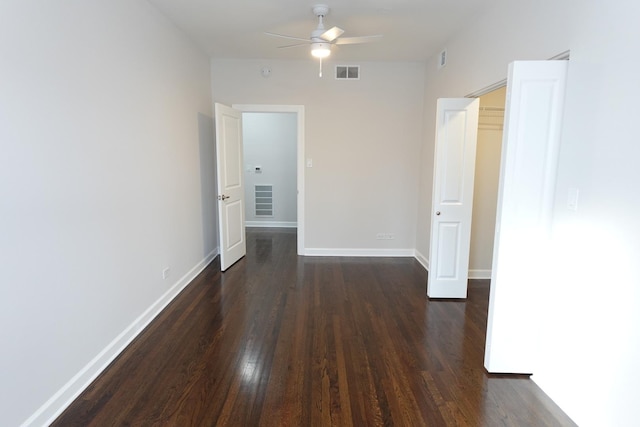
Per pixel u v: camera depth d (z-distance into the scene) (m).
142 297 2.85
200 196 4.27
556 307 2.05
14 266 1.63
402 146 4.89
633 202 1.56
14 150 1.63
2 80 1.56
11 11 1.60
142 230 2.84
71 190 2.01
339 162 4.92
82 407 1.94
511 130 2.08
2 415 1.58
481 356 2.51
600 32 1.76
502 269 2.18
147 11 2.90
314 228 5.07
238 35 3.78
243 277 4.11
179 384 2.15
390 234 5.09
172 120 3.43
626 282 1.60
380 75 4.74
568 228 1.97
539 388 2.17
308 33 3.70
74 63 2.03
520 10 2.52
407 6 3.03
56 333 1.90
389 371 2.32
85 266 2.14
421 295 3.64
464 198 3.45
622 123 1.62
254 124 6.98
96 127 2.24
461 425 1.85
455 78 3.72
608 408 1.69
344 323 2.99
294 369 2.32
